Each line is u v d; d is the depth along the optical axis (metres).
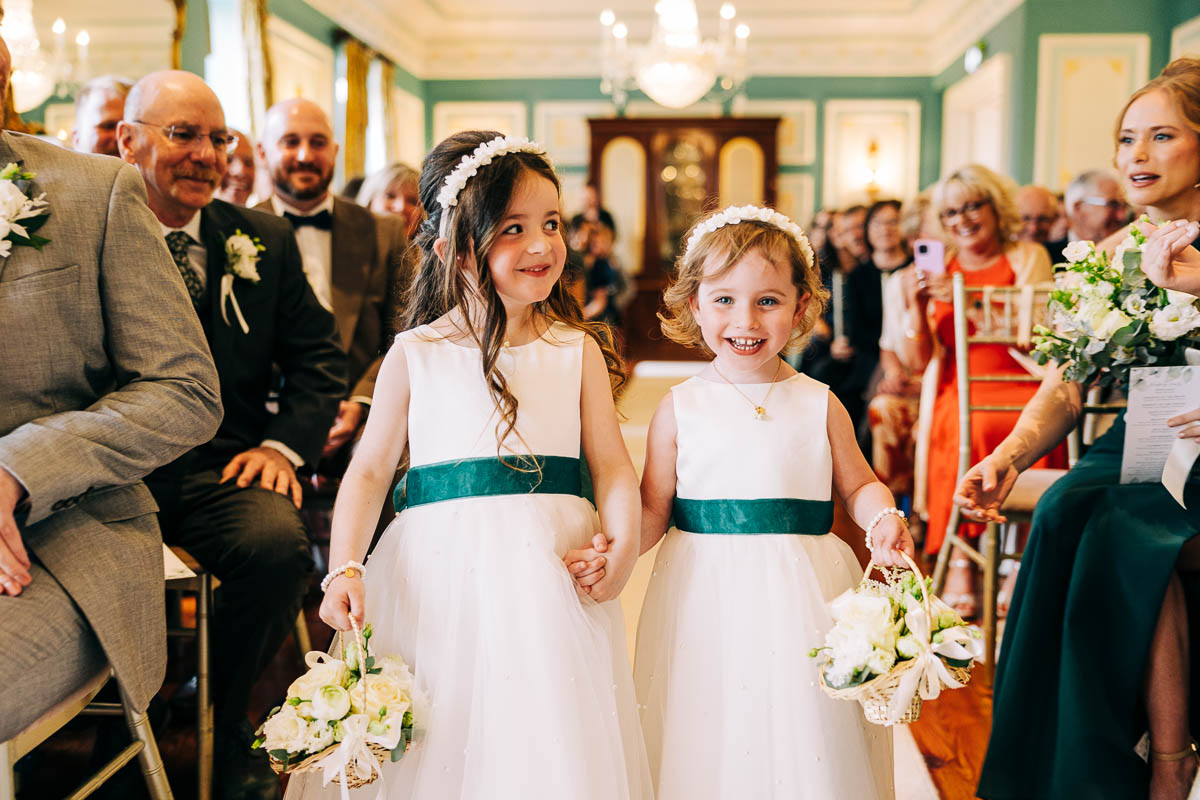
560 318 1.76
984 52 9.91
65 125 4.43
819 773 1.53
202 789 1.98
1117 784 1.77
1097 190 4.09
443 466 1.59
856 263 5.19
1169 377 1.77
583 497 1.71
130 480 1.55
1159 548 1.73
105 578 1.53
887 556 1.60
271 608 2.14
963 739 2.41
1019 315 2.85
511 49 12.45
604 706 1.48
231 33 7.45
